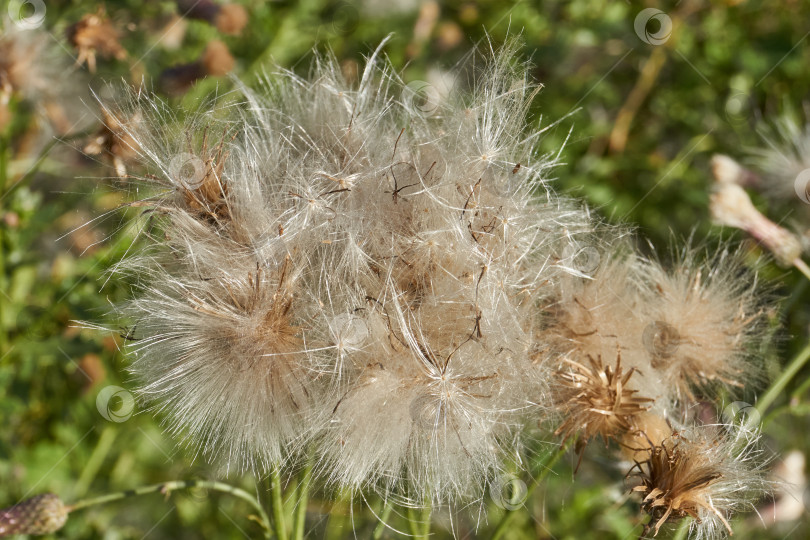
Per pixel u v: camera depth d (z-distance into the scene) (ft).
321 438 1.88
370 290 1.87
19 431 2.18
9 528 1.98
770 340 2.01
